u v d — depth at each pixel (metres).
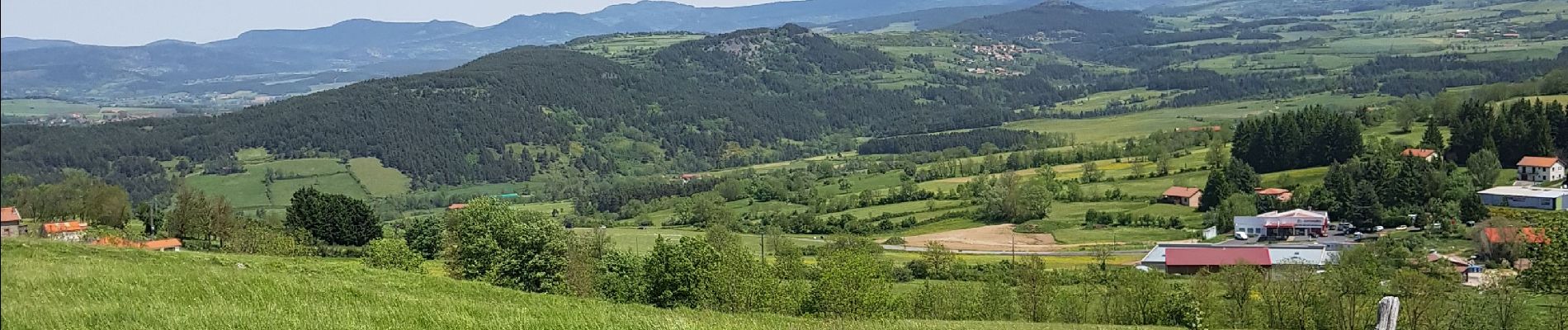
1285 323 60.97
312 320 23.91
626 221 175.88
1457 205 117.88
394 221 168.25
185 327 22.02
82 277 28.02
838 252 72.75
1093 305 66.06
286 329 22.70
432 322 25.38
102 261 34.38
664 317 30.25
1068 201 152.62
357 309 26.23
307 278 33.25
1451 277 76.69
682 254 58.78
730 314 35.59
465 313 27.22
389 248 68.62
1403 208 122.81
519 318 27.05
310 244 95.00
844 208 168.88
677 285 58.50
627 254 91.12
